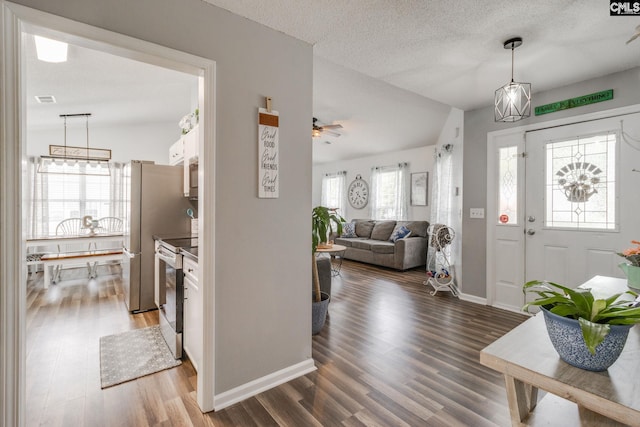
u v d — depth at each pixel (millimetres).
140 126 5891
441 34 2088
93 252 4719
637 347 1018
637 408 702
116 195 5691
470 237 3727
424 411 1697
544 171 3125
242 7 1738
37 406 1751
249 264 1872
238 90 1805
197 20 1645
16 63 1201
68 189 5379
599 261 2791
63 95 3615
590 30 2037
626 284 1701
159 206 3402
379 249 5586
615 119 2686
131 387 1948
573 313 892
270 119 1932
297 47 2090
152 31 1499
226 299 1783
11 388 1212
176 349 2291
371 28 1994
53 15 1259
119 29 1410
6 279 1192
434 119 4891
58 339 2633
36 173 5090
